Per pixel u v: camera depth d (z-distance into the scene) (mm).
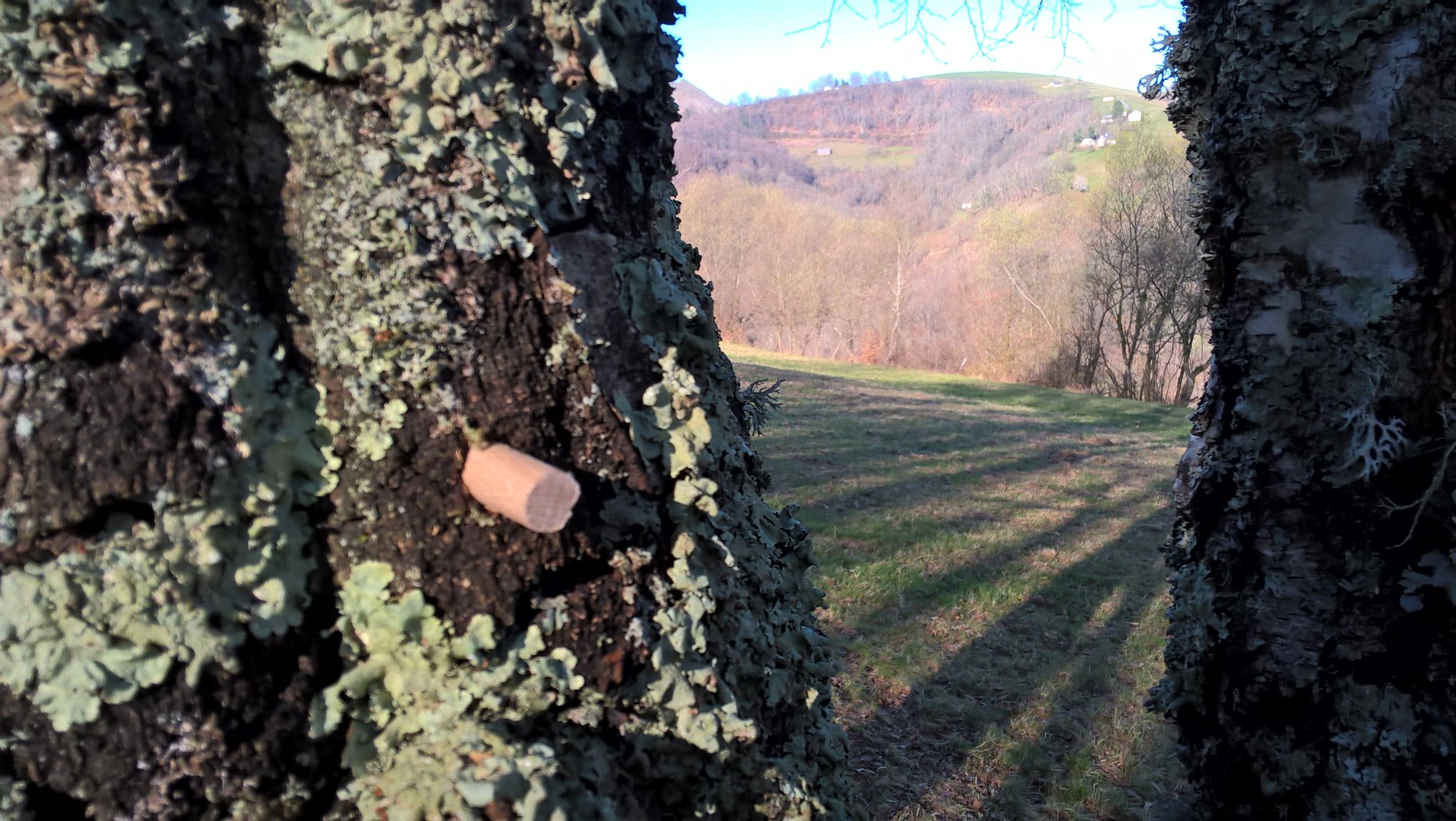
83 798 974
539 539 1155
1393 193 1943
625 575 1244
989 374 30156
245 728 1034
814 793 1516
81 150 964
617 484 1252
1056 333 28594
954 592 6590
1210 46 2355
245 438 1044
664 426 1313
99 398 973
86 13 942
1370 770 1997
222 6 1048
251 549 1055
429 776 1082
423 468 1115
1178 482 2520
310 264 1104
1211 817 2309
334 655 1116
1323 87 2021
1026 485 11008
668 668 1260
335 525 1121
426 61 1087
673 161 1516
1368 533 2006
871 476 10406
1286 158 2084
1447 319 1917
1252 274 2158
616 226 1334
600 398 1236
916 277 35688
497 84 1133
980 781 4113
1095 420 19391
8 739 950
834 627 5695
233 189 1060
